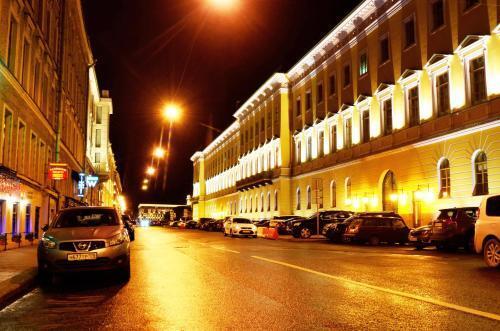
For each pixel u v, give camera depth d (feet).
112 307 27.94
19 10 68.85
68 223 41.83
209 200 318.86
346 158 128.36
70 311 27.02
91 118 211.61
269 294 31.09
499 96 77.46
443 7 92.89
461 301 27.78
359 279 37.55
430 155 94.22
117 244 37.78
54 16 99.35
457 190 86.48
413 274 40.45
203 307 27.20
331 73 141.08
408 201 100.68
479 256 59.41
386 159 109.91
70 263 36.45
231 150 262.67
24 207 76.43
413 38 102.63
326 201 140.97
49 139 96.99
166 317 24.80
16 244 70.23
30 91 77.61
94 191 208.64
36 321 24.57
